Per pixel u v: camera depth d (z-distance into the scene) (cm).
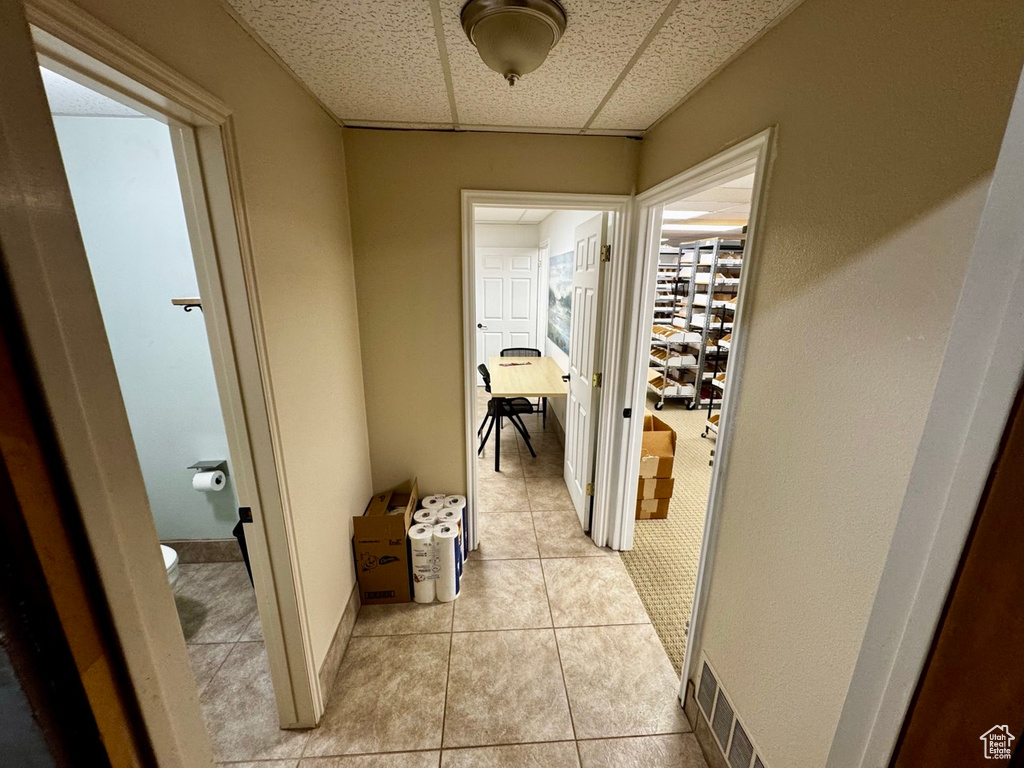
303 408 139
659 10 95
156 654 41
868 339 75
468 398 213
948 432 54
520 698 155
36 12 57
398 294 196
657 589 210
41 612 30
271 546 127
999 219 47
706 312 449
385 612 195
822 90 85
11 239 29
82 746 34
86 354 34
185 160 98
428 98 148
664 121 163
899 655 62
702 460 362
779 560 102
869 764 69
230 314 108
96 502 35
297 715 143
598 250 216
